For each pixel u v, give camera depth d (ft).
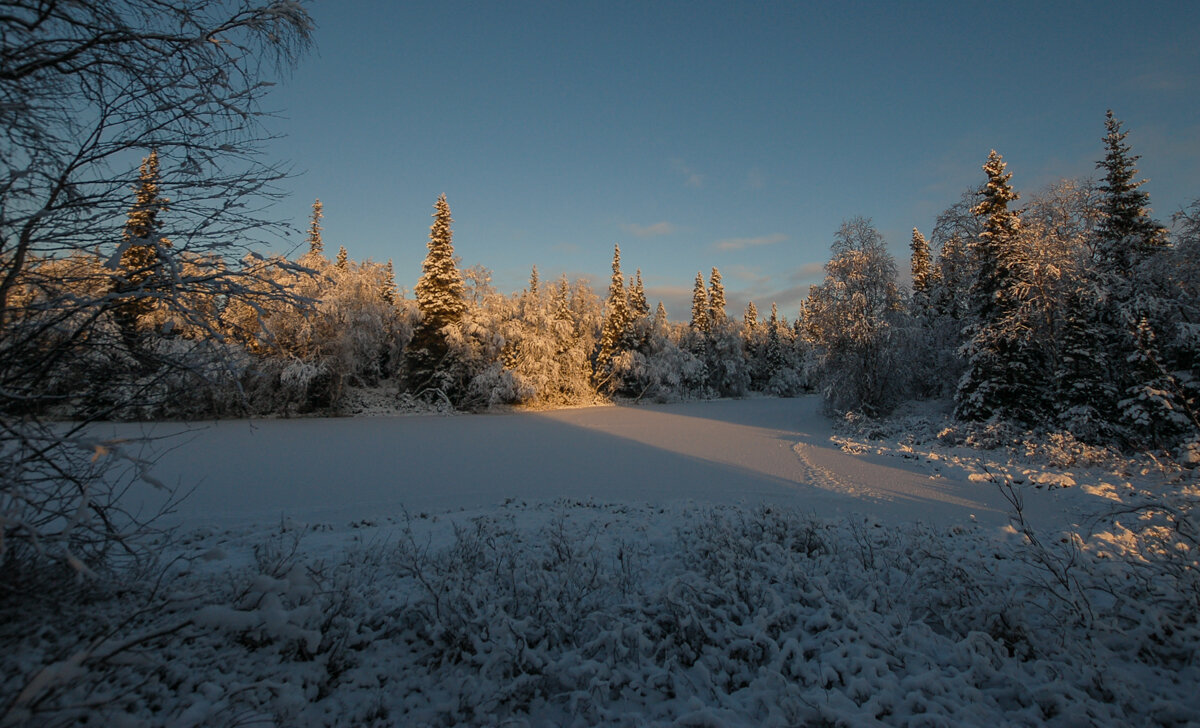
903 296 78.02
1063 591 12.68
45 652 8.82
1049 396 53.36
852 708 8.68
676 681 10.04
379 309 102.37
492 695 9.53
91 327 9.78
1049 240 52.80
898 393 79.51
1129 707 8.78
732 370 175.73
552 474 41.78
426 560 16.66
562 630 11.51
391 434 68.80
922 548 14.84
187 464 43.65
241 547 19.66
